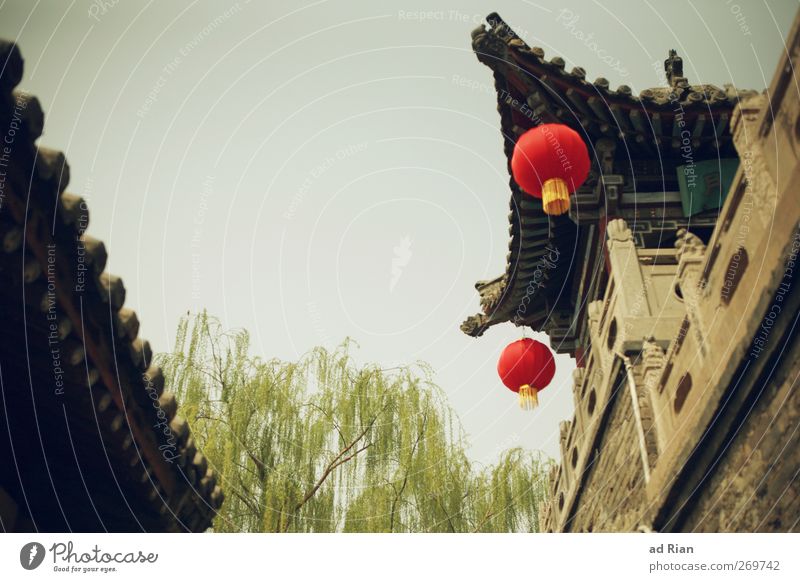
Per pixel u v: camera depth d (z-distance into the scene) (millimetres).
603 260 11352
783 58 4969
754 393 5355
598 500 8977
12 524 5473
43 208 4008
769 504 5266
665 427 7039
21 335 4547
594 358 10055
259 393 10117
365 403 10422
